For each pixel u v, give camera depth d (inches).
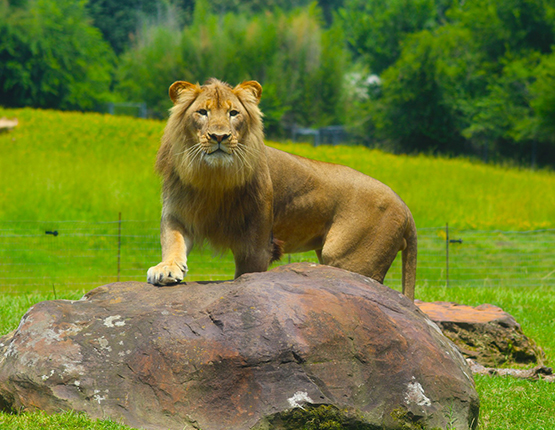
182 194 244.2
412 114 2207.2
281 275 224.2
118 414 178.9
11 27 2192.4
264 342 185.8
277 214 285.7
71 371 184.4
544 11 2181.3
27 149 1047.0
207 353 186.1
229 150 228.7
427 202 951.6
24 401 181.2
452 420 189.0
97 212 751.1
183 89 246.8
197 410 179.9
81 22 2581.2
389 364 190.5
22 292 526.3
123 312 202.1
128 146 1149.1
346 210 299.4
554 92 1856.5
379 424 180.5
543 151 2085.4
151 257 651.5
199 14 2842.0
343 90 2610.7
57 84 2281.0
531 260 730.8
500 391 268.5
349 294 206.4
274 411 175.3
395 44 2699.3
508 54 2112.5
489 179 1210.0
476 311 383.2
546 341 393.1
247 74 2459.4
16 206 740.0
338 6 4045.3
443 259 715.4
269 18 2687.0
